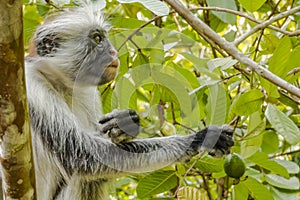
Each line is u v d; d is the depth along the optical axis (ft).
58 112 16.61
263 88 14.40
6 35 8.98
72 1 18.49
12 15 8.84
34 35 17.95
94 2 15.85
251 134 14.40
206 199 13.23
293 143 12.87
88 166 16.07
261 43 18.38
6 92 9.69
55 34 17.56
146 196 16.12
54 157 16.34
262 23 15.34
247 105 14.21
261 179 17.88
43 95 16.70
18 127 10.22
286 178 17.29
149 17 20.12
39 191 16.65
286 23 19.02
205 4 20.44
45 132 16.37
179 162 15.58
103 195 18.02
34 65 17.48
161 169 16.01
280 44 13.91
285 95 16.34
